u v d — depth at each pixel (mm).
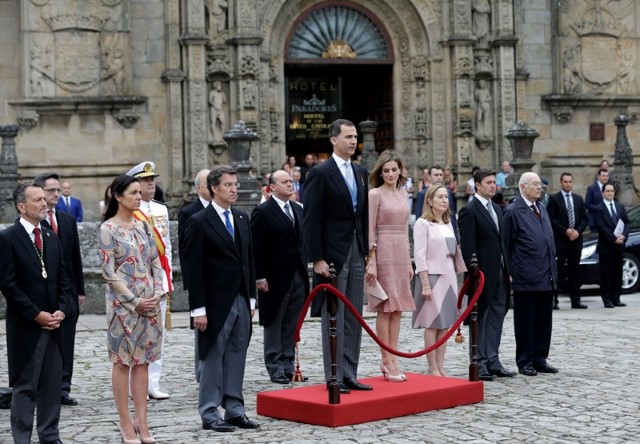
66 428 15398
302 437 14523
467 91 42031
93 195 39500
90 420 15906
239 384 15266
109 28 39188
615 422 15297
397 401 15695
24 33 38469
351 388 16109
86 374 19578
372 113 44656
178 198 39656
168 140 39812
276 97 41312
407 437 14461
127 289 14297
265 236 18922
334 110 44906
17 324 14062
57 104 38719
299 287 19156
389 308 16734
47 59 38719
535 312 19047
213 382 15148
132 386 14516
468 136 42062
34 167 38906
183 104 39719
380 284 16828
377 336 17031
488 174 18984
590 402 16625
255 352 21922
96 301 27438
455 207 39438
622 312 27500
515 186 30375
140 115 39656
